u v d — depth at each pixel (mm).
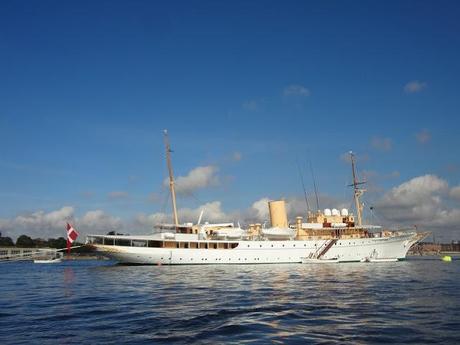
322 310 23562
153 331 18359
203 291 34281
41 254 138375
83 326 19719
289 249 75188
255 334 17578
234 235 75750
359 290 33844
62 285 42875
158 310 24344
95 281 46812
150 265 72438
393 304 25734
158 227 75125
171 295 31797
